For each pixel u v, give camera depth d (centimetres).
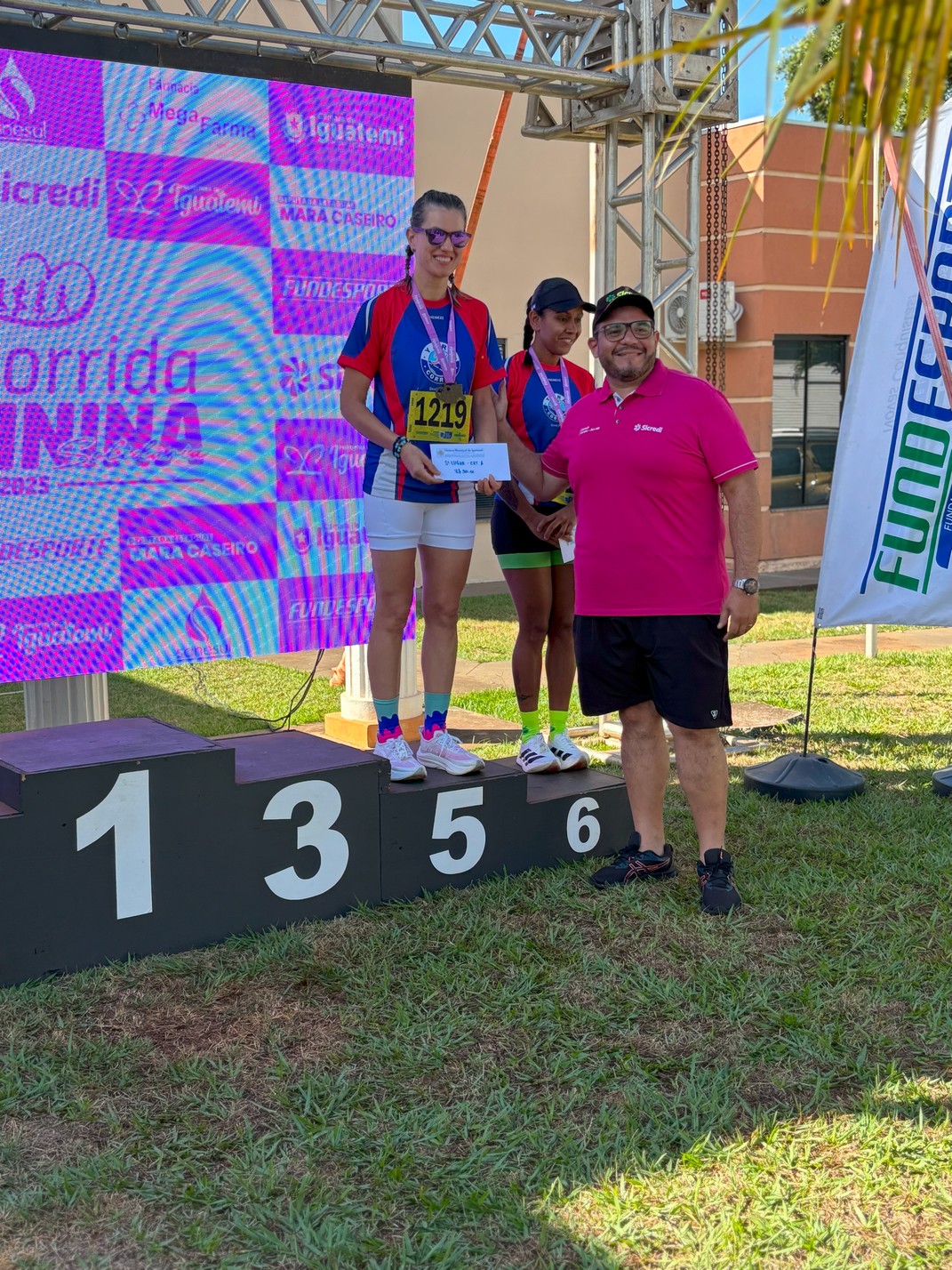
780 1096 300
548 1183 261
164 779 369
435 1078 306
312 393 582
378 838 415
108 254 513
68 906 356
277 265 563
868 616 564
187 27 503
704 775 421
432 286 417
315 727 738
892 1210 254
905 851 481
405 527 422
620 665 427
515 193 1299
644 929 401
